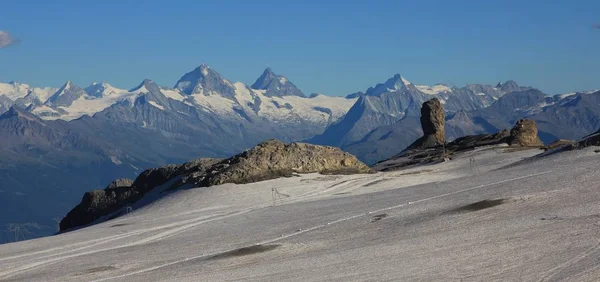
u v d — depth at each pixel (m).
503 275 42.25
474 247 49.34
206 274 51.97
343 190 100.31
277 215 80.50
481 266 44.59
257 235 67.56
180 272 53.72
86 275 56.53
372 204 77.94
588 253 43.91
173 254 62.44
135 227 84.50
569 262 42.75
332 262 51.09
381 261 49.41
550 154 100.44
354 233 61.66
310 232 65.19
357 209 75.38
